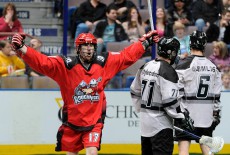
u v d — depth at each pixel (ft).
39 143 59.93
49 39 70.64
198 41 48.73
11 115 59.57
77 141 45.60
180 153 48.11
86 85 44.91
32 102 59.72
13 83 60.64
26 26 71.51
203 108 48.96
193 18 71.77
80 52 44.75
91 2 70.54
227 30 70.44
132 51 45.98
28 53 43.83
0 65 62.13
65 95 45.34
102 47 66.39
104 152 60.23
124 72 63.05
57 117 59.88
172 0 71.61
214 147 46.60
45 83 61.00
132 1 74.69
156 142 45.16
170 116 44.75
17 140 59.67
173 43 44.83
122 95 59.98
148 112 45.29
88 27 69.77
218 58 65.36
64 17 63.36
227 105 60.03
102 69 45.27
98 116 45.37
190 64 48.49
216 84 49.24
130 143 60.23
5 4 72.64
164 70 44.42
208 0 71.77
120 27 68.74
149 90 45.06
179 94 48.06
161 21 68.49
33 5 72.13
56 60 44.68
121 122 60.08
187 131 47.01
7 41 62.13
